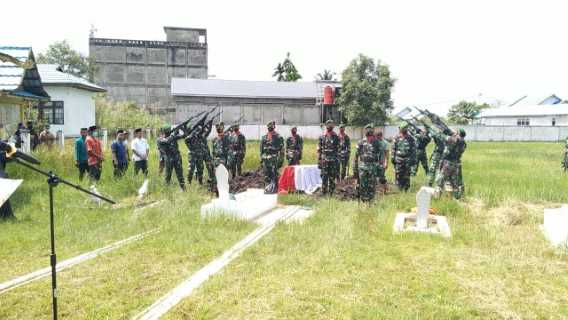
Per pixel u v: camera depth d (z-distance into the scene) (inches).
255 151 708.7
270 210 368.5
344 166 506.0
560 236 258.2
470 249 249.1
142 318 162.2
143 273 209.3
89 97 1129.4
